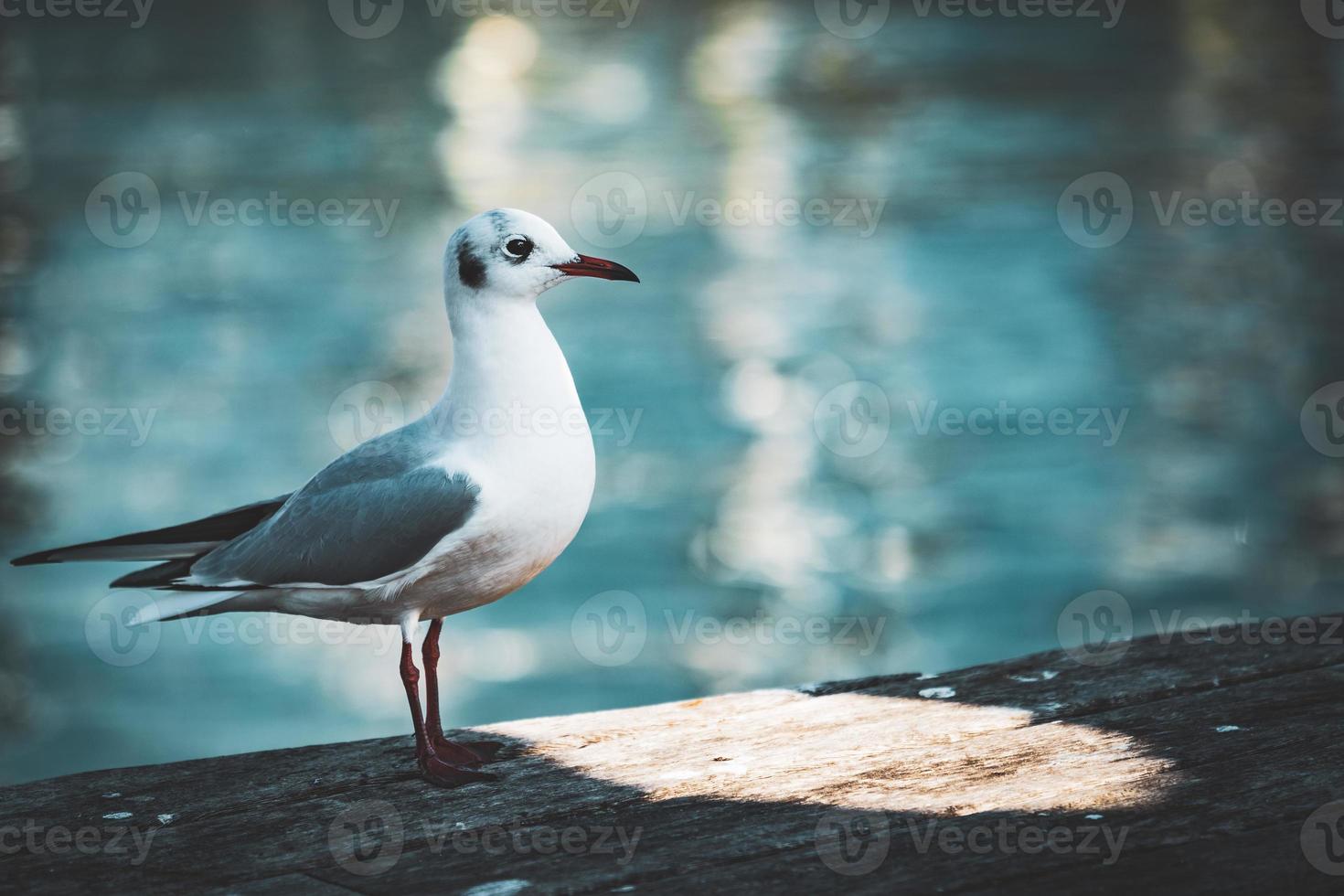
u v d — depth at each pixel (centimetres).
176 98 5031
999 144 4075
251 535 452
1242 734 410
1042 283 2698
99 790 405
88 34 6206
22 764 1238
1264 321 2412
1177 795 371
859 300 2614
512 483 432
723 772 404
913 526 1703
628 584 1567
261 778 411
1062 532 1688
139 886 345
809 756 413
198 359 2372
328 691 1347
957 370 2234
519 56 5888
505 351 438
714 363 2270
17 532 1702
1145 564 1612
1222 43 5428
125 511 1773
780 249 2989
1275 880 322
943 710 446
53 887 345
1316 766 385
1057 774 389
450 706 1316
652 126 4500
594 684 1353
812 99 4866
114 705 1327
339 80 5378
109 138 4428
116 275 2909
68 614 1506
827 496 1789
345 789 404
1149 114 4369
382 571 434
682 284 2723
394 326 2544
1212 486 1802
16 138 4422
